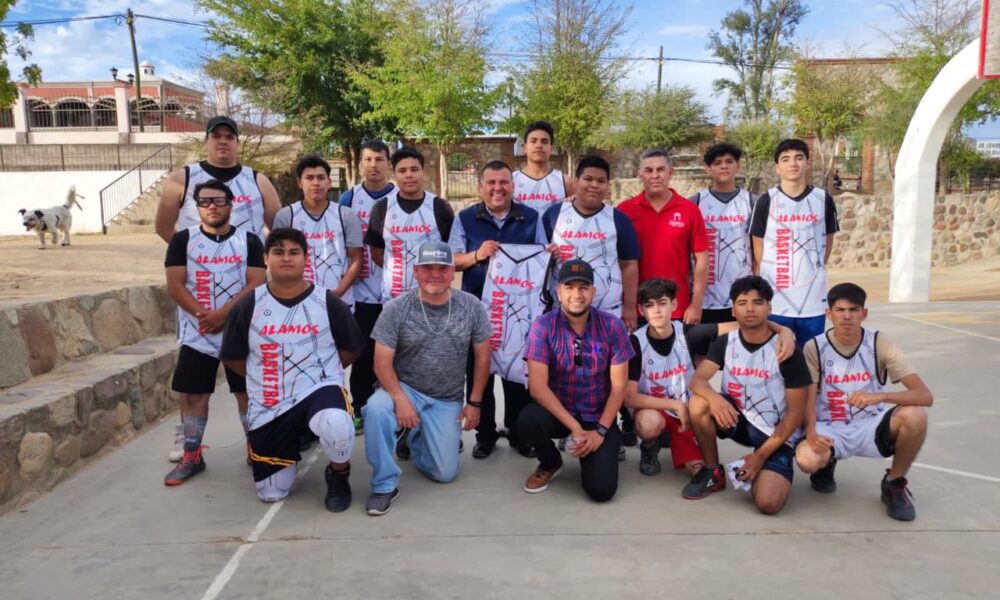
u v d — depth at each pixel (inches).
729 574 114.2
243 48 828.6
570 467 165.9
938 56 674.2
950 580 112.1
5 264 321.7
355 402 192.1
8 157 797.9
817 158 898.1
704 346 170.6
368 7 864.3
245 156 754.8
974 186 694.5
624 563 117.9
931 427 187.5
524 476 159.9
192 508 140.9
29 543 125.3
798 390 136.2
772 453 138.9
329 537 127.6
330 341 145.0
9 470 140.6
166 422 204.4
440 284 147.6
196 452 158.7
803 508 140.3
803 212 179.5
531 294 166.9
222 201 153.8
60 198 677.3
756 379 141.6
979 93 611.8
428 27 765.3
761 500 135.6
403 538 127.3
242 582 111.7
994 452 169.6
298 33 837.8
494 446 180.9
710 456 146.1
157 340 231.5
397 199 183.0
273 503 143.5
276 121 832.9
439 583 111.4
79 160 805.2
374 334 150.2
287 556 120.3
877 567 116.3
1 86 406.3
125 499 145.8
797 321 182.4
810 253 180.1
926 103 401.7
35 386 168.1
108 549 123.0
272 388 140.9
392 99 784.9
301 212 180.7
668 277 176.6
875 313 366.6
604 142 895.1
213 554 121.0
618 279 169.8
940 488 149.1
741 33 1713.8
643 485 153.5
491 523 133.8
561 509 140.4
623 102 885.8
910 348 280.1
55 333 189.0
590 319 148.7
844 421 143.7
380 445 139.3
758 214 185.2
